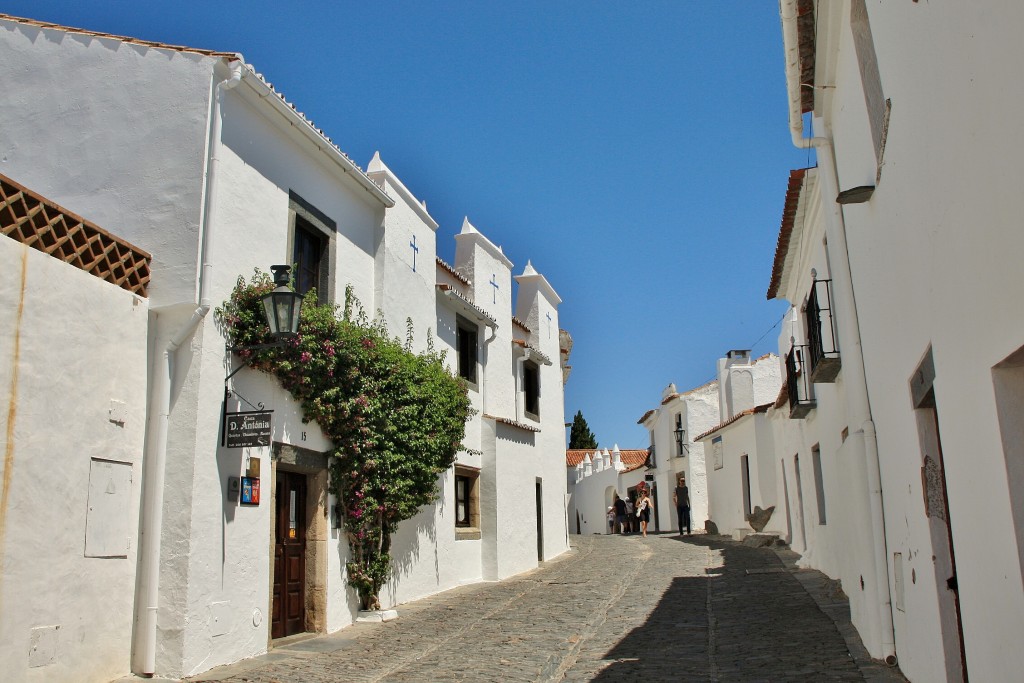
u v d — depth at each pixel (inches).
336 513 448.8
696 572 671.8
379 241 517.7
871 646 320.5
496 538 685.3
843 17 285.9
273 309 351.9
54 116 373.4
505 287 809.5
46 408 283.6
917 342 225.6
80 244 306.3
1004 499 158.6
